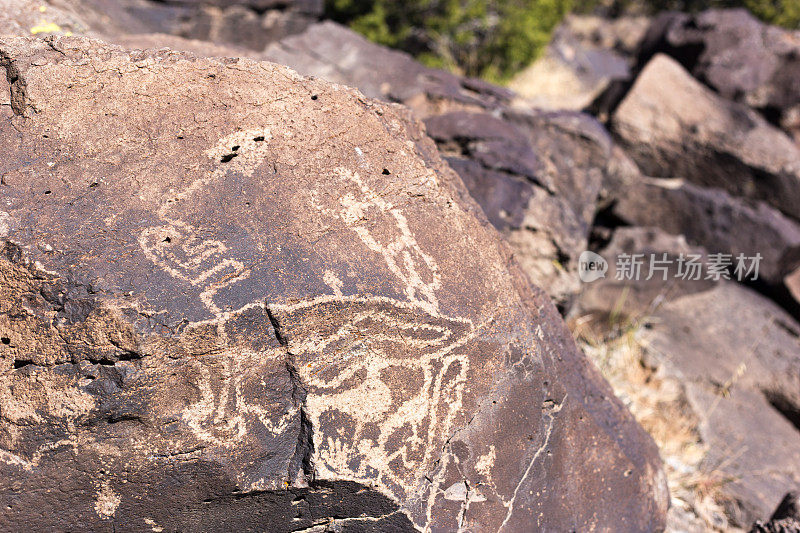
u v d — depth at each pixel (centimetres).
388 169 174
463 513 175
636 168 463
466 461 173
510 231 295
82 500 147
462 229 179
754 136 473
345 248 159
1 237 139
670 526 257
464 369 169
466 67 652
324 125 172
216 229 151
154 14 509
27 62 157
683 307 405
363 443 160
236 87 169
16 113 155
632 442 204
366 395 159
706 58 550
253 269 149
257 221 155
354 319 155
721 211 443
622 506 197
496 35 649
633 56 844
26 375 139
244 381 150
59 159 150
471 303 170
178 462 149
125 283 140
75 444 142
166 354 141
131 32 361
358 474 159
